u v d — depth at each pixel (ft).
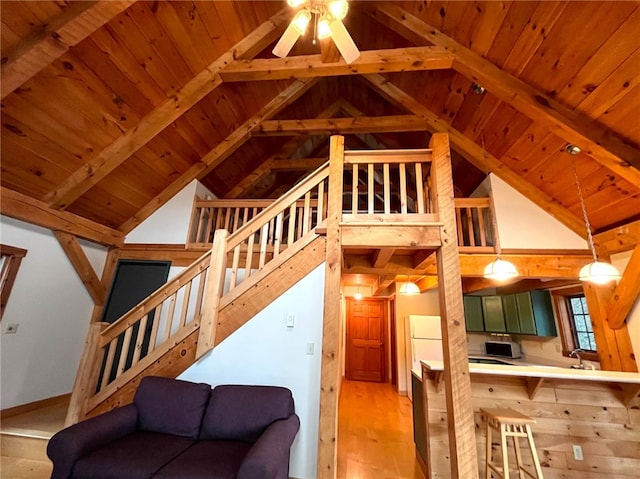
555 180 12.24
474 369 8.60
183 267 14.76
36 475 7.70
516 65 9.66
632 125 8.36
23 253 10.96
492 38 9.63
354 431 12.78
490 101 11.96
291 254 9.45
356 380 24.35
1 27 7.11
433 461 8.68
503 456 7.30
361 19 13.83
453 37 10.70
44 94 8.85
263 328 9.14
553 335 15.71
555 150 11.27
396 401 17.97
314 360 8.82
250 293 9.36
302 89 16.07
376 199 23.53
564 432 8.55
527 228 13.30
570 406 8.73
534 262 12.90
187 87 11.59
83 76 9.16
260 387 8.04
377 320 25.57
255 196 23.02
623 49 7.38
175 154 14.08
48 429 9.21
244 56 12.02
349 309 25.90
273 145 19.16
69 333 12.94
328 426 7.20
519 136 12.06
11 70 7.44
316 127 15.72
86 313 13.87
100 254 14.76
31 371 11.29
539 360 16.84
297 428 7.48
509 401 8.93
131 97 10.62
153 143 12.81
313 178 9.93
